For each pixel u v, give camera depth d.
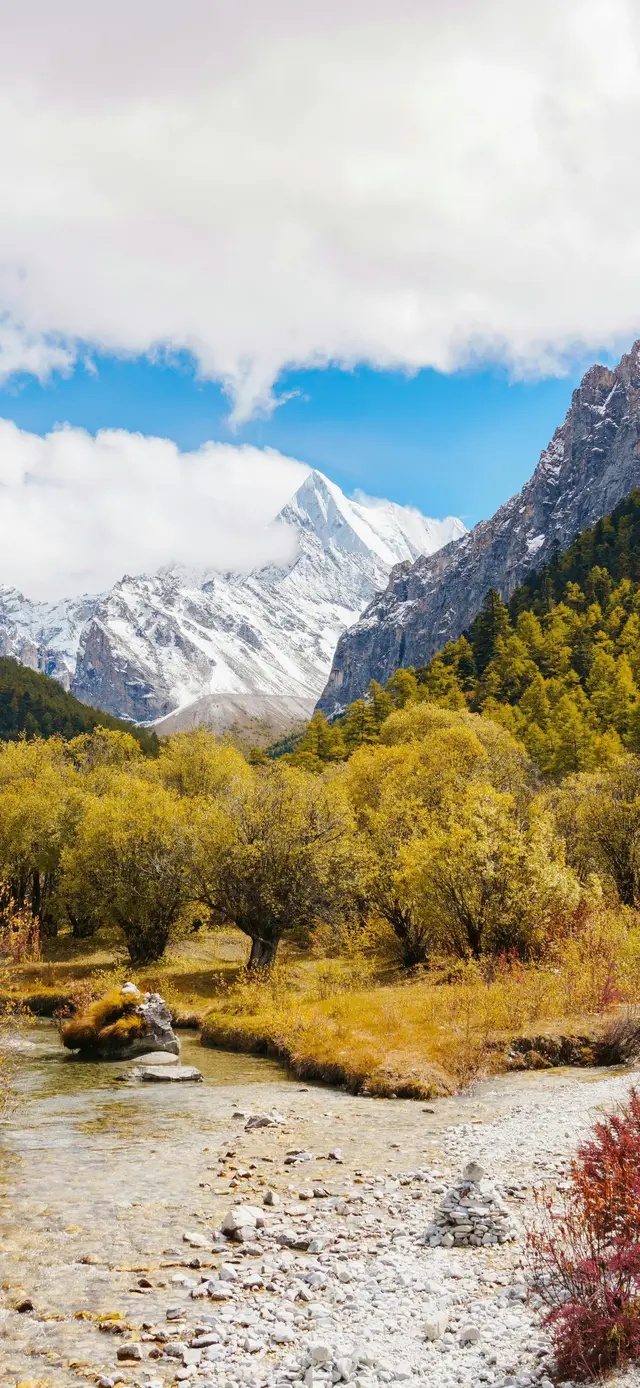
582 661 150.88
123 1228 10.97
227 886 40.66
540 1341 7.41
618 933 30.20
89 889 45.94
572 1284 7.54
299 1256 10.12
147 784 60.06
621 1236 7.28
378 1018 25.61
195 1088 21.19
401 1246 10.35
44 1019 33.88
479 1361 7.23
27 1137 15.84
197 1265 9.79
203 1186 12.82
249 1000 31.48
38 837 54.22
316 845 40.19
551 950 30.73
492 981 28.27
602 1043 22.41
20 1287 9.16
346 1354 7.58
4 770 68.94
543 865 32.50
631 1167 7.80
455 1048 21.73
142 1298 8.93
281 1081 22.27
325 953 45.78
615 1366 6.64
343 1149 14.98
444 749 68.69
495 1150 14.47
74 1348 7.84
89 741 80.69
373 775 63.97
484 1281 9.09
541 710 127.50
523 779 69.69
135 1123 17.12
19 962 45.12
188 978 40.88
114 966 44.03
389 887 39.06
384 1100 19.42
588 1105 17.20
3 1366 7.50
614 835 44.75
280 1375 7.25
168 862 43.56
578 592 180.50
